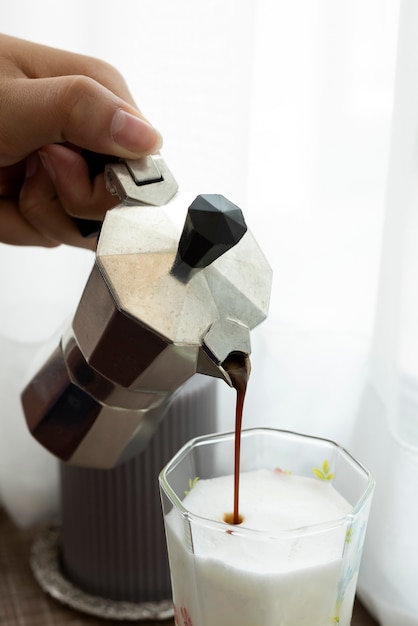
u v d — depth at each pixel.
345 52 0.56
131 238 0.41
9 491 0.74
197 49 0.61
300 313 0.62
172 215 0.42
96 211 0.52
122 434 0.48
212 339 0.40
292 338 0.63
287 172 0.60
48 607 0.64
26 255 0.69
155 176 0.44
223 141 0.62
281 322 0.63
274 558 0.41
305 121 0.59
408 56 0.51
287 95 0.59
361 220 0.59
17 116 0.49
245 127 0.61
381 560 0.57
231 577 0.41
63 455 0.49
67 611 0.64
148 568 0.63
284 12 0.58
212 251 0.39
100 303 0.41
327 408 0.63
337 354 0.62
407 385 0.54
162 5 0.61
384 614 0.57
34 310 0.70
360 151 0.58
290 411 0.65
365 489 0.43
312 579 0.41
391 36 0.55
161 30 0.61
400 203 0.52
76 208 0.52
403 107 0.52
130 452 0.49
